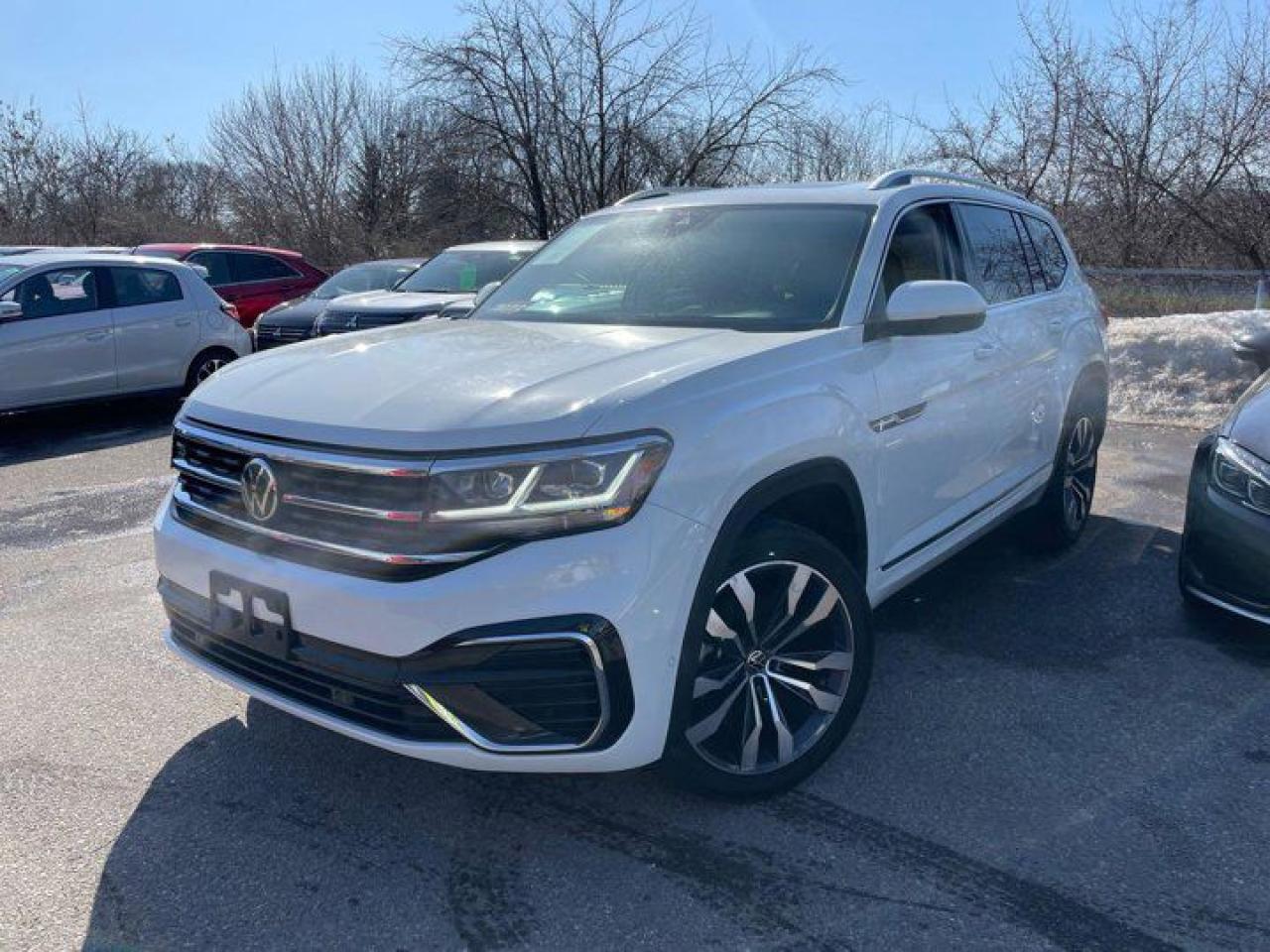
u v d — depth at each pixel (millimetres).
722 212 4273
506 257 10992
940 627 4531
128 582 5258
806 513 3457
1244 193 18859
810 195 4215
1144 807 3121
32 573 5422
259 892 2773
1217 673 4051
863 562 3498
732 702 3055
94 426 10141
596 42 23562
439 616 2537
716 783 3023
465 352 3232
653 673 2693
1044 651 4273
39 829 3055
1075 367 5262
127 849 2961
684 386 2832
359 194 31891
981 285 4555
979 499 4387
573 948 2551
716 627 2947
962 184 4797
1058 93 19750
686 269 3975
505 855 2922
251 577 2840
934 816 3084
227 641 2992
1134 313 15453
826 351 3330
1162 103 19297
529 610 2551
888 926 2607
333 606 2652
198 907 2711
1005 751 3461
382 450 2617
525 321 3984
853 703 3326
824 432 3158
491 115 24375
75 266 9914
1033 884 2764
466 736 2578
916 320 3516
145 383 10320
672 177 24125
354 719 2721
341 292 12766
